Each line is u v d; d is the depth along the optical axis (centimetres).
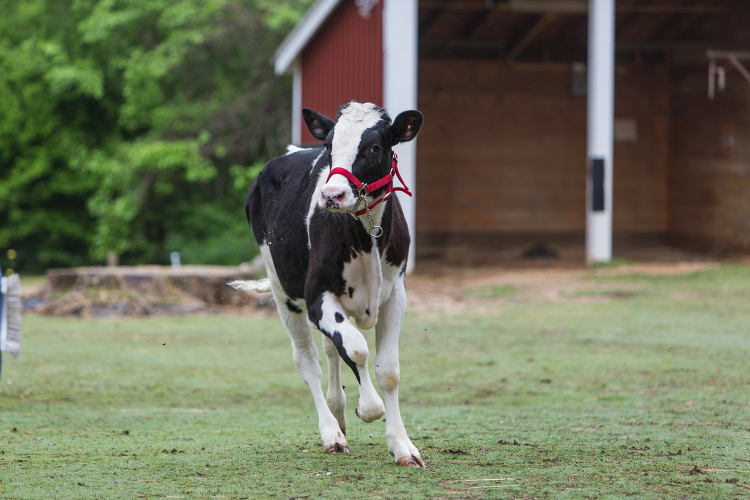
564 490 461
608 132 1919
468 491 459
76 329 1265
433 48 2395
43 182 3062
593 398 791
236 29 2780
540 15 2239
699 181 2294
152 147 2583
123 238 2838
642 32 2364
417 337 1154
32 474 506
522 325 1235
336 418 613
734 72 2106
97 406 784
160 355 1061
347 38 2005
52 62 2894
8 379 902
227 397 834
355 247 518
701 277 1669
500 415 720
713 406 731
